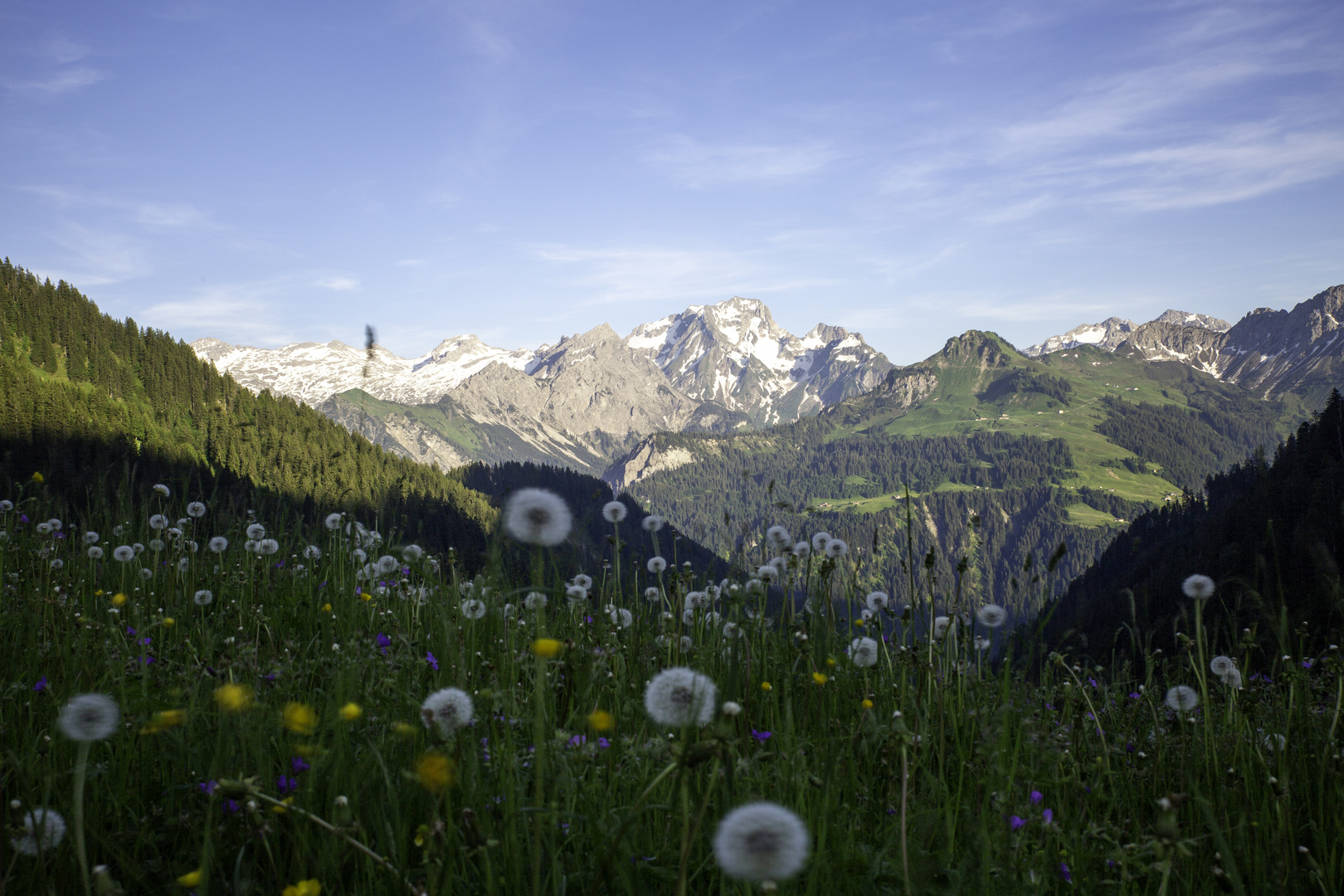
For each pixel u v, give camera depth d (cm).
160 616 505
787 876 166
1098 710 469
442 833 230
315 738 321
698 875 279
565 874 278
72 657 431
